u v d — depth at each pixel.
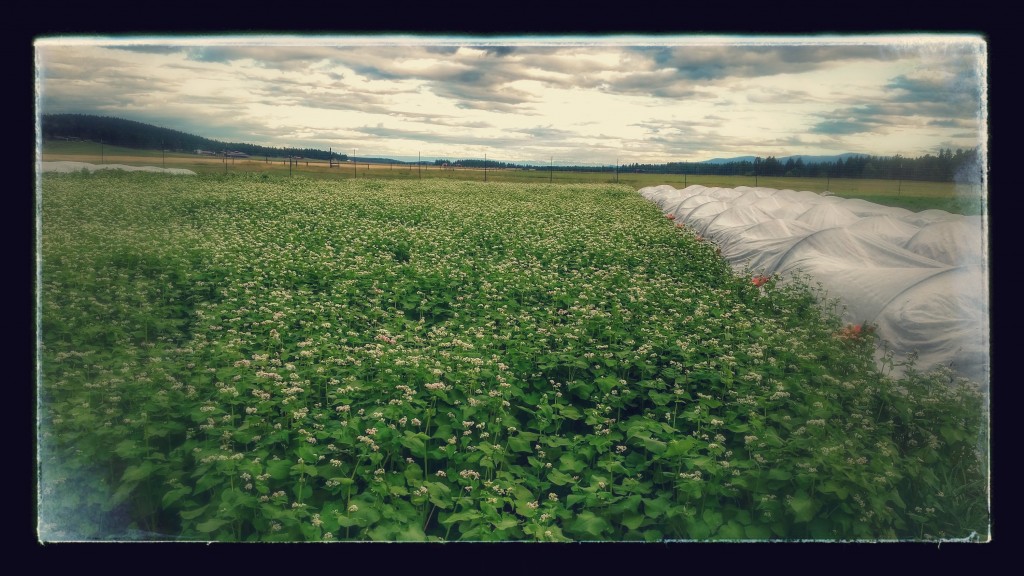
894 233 10.73
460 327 9.15
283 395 6.75
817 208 13.23
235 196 17.02
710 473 5.96
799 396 7.09
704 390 7.63
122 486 5.84
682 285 11.20
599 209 18.44
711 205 16.69
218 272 11.38
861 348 7.88
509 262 12.78
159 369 7.21
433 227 16.31
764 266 11.79
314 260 12.48
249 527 5.71
